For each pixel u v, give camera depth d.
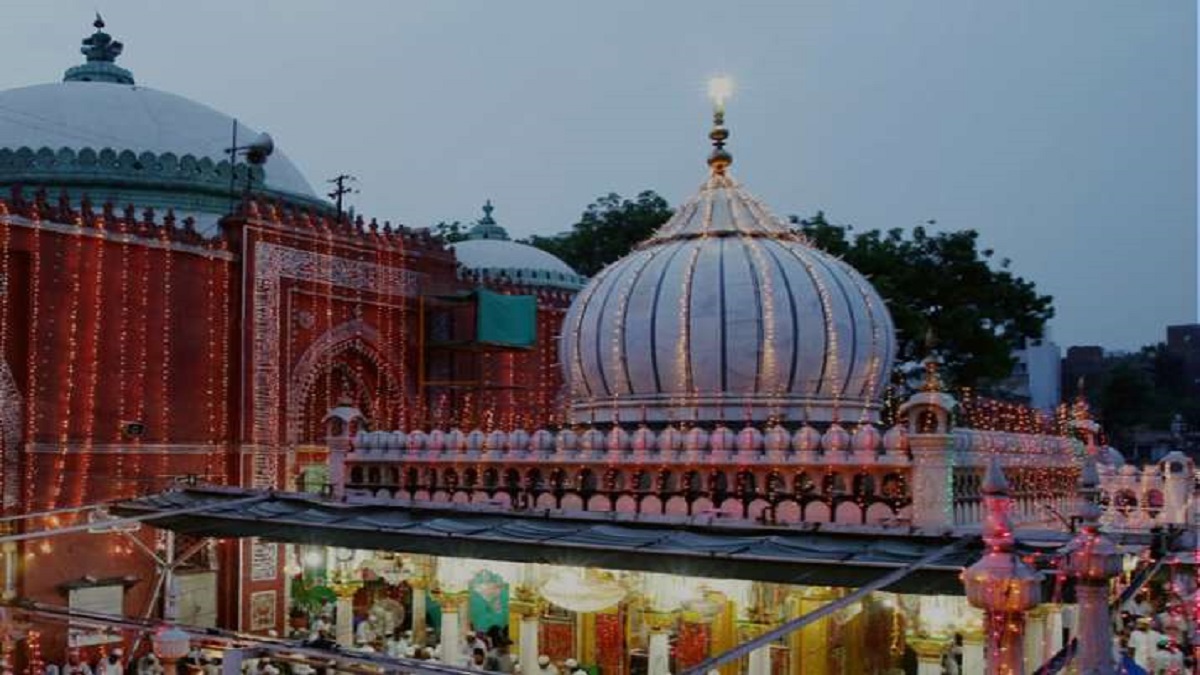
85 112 19.73
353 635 12.85
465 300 18.84
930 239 22.59
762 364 10.98
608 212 29.36
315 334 16.94
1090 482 4.51
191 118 20.91
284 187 21.17
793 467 9.44
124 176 18.48
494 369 20.25
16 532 13.52
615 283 11.97
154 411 14.95
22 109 19.48
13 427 13.66
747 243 11.73
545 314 21.34
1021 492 10.64
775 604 9.80
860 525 8.41
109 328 14.54
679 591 9.77
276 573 15.83
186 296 15.43
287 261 16.58
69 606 13.76
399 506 10.66
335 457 12.29
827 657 9.88
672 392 11.29
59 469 13.92
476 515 10.13
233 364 15.91
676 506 9.90
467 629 11.61
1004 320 22.89
